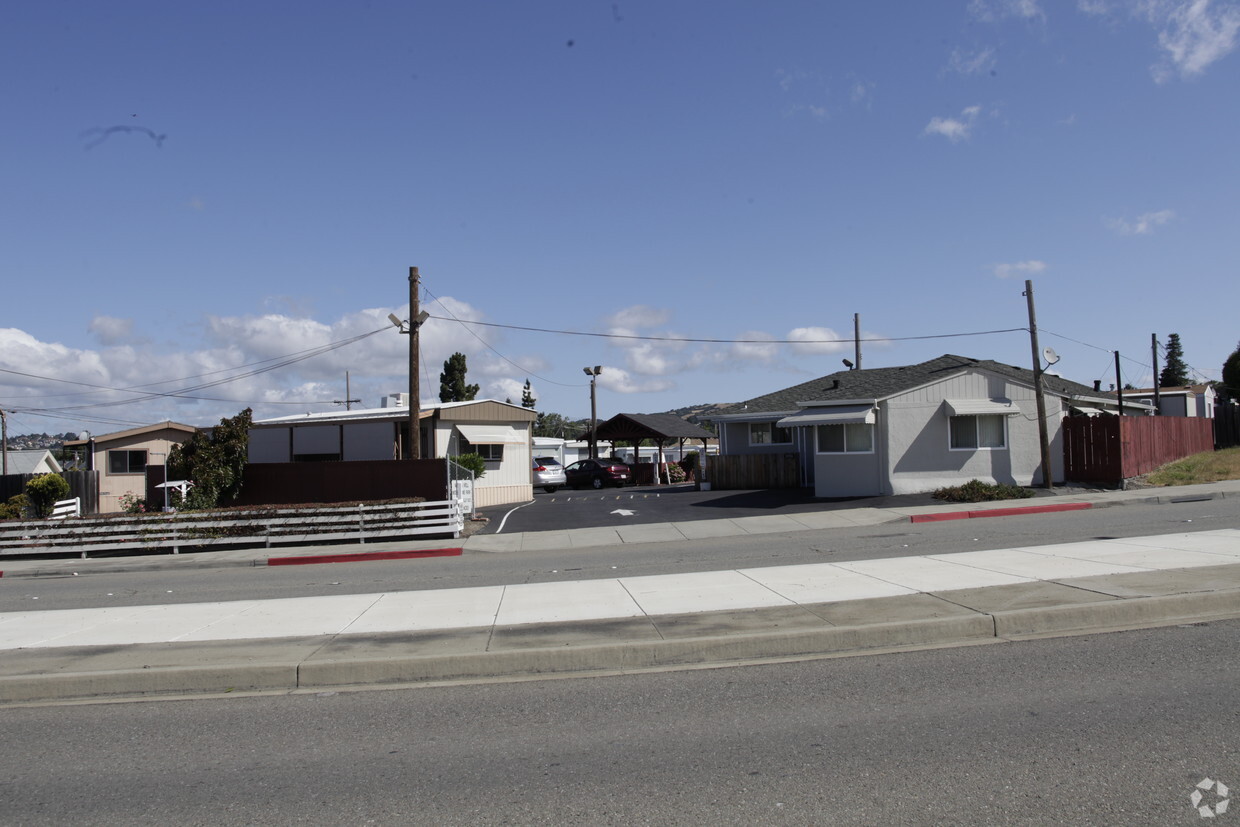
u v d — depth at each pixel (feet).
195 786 17.02
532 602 32.81
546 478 131.95
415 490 79.36
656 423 147.23
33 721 21.65
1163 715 18.54
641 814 14.84
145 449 115.44
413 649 25.66
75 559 64.80
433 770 17.38
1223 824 13.64
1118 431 77.30
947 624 25.88
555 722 20.02
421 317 84.74
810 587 32.99
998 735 17.83
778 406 101.04
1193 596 27.58
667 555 50.19
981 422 78.79
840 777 16.06
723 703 20.83
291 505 68.85
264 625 30.30
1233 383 157.58
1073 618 26.58
